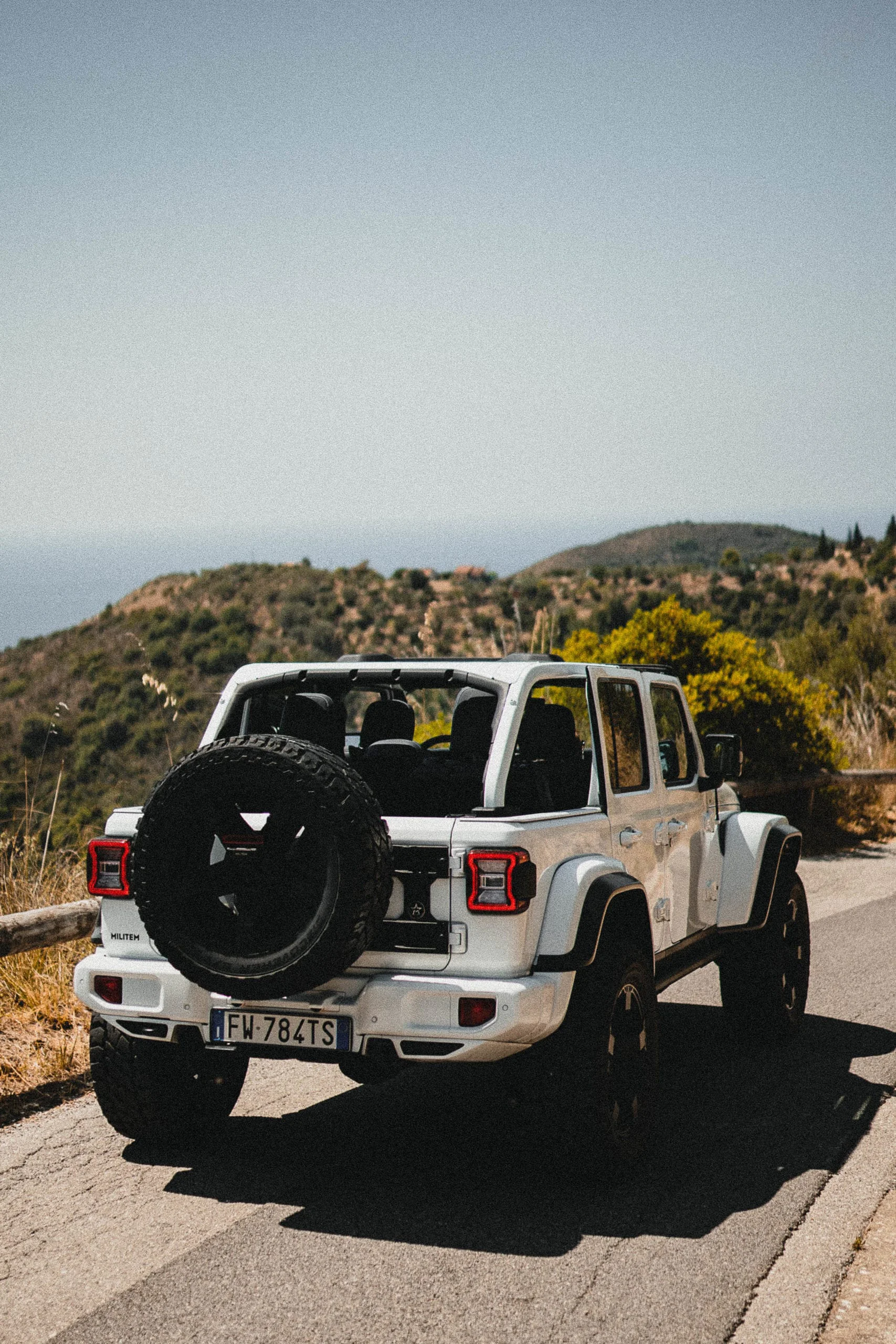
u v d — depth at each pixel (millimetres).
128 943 4715
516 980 4258
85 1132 5344
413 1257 4051
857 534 161000
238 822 4227
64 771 9617
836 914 10445
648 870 5531
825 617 90500
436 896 4328
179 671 80000
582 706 10531
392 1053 4316
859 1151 5051
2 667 85250
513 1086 4688
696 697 13508
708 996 7984
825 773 14328
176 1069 4977
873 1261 4023
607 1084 4621
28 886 8172
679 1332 3549
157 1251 4105
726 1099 5781
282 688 5375
